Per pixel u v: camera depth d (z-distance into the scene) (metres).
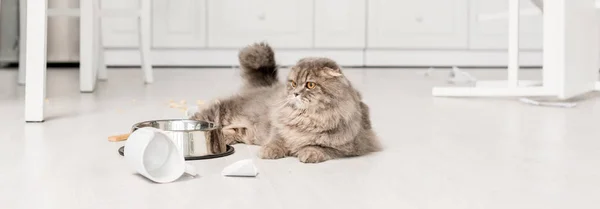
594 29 2.81
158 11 4.52
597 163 1.43
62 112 2.24
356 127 1.46
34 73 1.98
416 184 1.23
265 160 1.44
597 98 2.77
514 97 2.83
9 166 1.36
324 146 1.44
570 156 1.51
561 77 2.55
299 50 4.69
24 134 1.77
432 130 1.91
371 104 2.57
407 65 4.79
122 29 4.50
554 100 2.68
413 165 1.40
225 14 4.58
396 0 4.71
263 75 1.83
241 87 1.86
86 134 1.78
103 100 2.61
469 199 1.12
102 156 1.47
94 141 1.67
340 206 1.07
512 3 2.75
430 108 2.45
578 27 2.64
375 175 1.30
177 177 1.24
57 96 2.75
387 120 2.12
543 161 1.45
